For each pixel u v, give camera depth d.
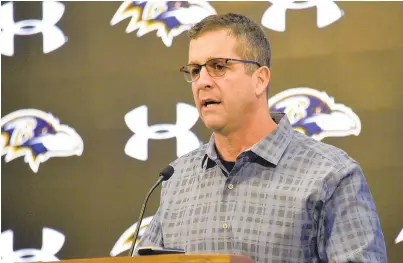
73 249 9.13
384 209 8.30
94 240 9.10
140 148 9.16
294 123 8.64
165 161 9.09
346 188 6.00
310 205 5.97
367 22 8.68
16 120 9.50
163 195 6.91
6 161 9.41
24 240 9.24
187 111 9.13
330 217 5.94
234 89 6.24
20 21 9.68
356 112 8.53
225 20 6.45
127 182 9.13
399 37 8.55
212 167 6.63
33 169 9.36
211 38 6.32
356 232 5.84
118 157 9.20
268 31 8.91
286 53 8.82
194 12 9.31
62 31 9.60
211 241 6.24
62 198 9.25
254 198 6.21
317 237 5.95
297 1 8.91
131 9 9.48
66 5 9.65
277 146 6.40
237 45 6.32
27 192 9.33
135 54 9.37
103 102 9.34
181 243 6.44
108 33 9.48
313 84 8.70
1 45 9.66
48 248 9.20
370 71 8.57
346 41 8.70
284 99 8.72
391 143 8.38
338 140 8.52
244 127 6.41
